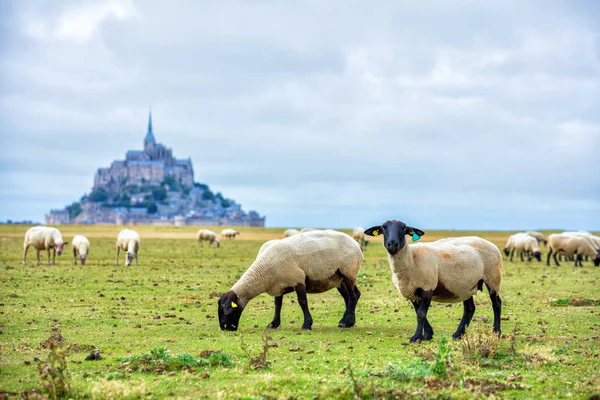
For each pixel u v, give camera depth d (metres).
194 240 117.19
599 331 20.83
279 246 21.61
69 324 22.17
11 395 12.56
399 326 22.38
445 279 18.88
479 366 15.09
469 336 17.08
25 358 15.98
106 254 65.75
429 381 13.18
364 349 17.47
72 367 15.03
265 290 21.58
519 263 61.91
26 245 49.78
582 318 23.83
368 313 25.64
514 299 30.16
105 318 23.61
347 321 22.17
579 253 56.38
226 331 20.97
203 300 29.39
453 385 13.06
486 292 32.88
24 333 20.11
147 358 15.12
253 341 18.88
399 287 19.03
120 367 14.87
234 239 133.88
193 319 23.83
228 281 38.31
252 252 77.56
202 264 54.12
